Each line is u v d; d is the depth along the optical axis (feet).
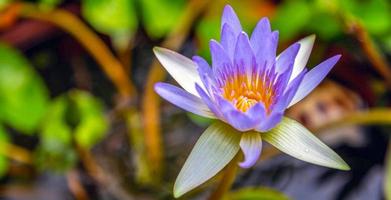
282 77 2.37
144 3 3.12
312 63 3.19
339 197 3.07
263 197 2.82
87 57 3.33
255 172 3.10
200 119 3.03
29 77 3.05
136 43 3.34
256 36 2.42
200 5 3.18
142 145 3.11
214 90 2.38
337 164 2.37
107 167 3.10
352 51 3.22
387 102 3.20
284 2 3.21
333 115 3.14
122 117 3.19
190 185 2.36
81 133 3.03
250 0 3.19
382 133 3.16
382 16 3.07
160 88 2.38
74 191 3.06
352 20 3.03
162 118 3.19
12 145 3.16
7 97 3.02
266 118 2.34
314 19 3.09
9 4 3.17
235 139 2.39
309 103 3.14
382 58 3.24
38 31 3.26
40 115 3.04
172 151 3.14
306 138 2.40
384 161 3.13
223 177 2.58
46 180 3.09
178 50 3.31
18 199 3.06
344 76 3.22
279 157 3.13
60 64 3.32
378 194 3.07
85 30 3.20
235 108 2.36
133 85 3.26
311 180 3.10
